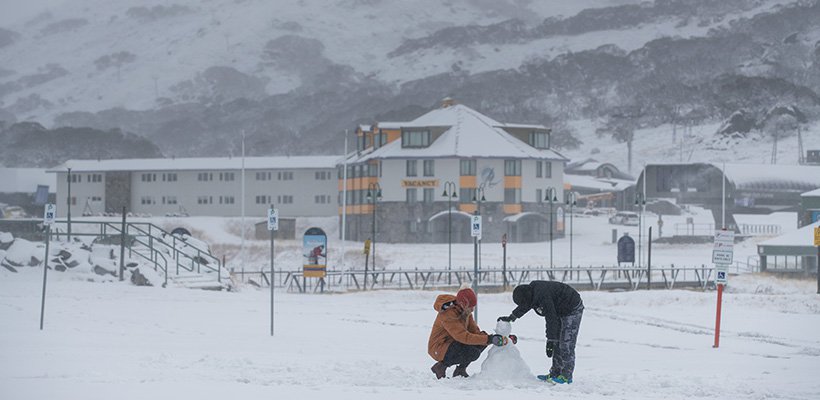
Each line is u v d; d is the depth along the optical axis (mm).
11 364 19281
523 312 17453
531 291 17266
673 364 22875
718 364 22906
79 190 177250
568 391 15969
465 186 139875
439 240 140375
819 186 158000
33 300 43094
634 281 76500
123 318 35969
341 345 27953
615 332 35344
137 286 53375
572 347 17125
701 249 119938
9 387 15359
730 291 73188
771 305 49438
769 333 35312
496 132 146250
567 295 17156
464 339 17281
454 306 17609
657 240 128375
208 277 59625
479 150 140500
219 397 14227
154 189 175500
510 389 16016
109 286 52156
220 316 38844
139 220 153375
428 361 22797
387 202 142125
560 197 145375
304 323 36625
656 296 54156
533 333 34844
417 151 141875
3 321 32844
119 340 27156
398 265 99188
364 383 16688
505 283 72375
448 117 149000
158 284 54969
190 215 173125
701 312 45406
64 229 72688
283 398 14195
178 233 77812
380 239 143000
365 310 45469
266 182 171500
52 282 53906
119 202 175750
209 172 173625
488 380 16766
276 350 25438
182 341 27594
